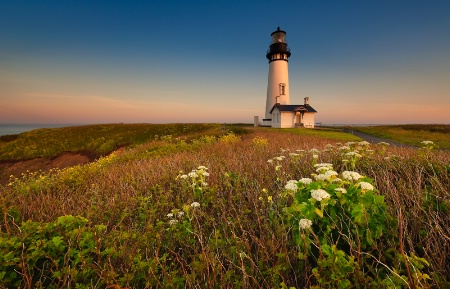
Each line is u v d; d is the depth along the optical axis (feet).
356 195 10.18
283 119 168.14
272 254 10.33
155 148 59.21
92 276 10.12
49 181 28.63
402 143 99.04
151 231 13.28
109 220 16.21
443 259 8.75
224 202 17.72
